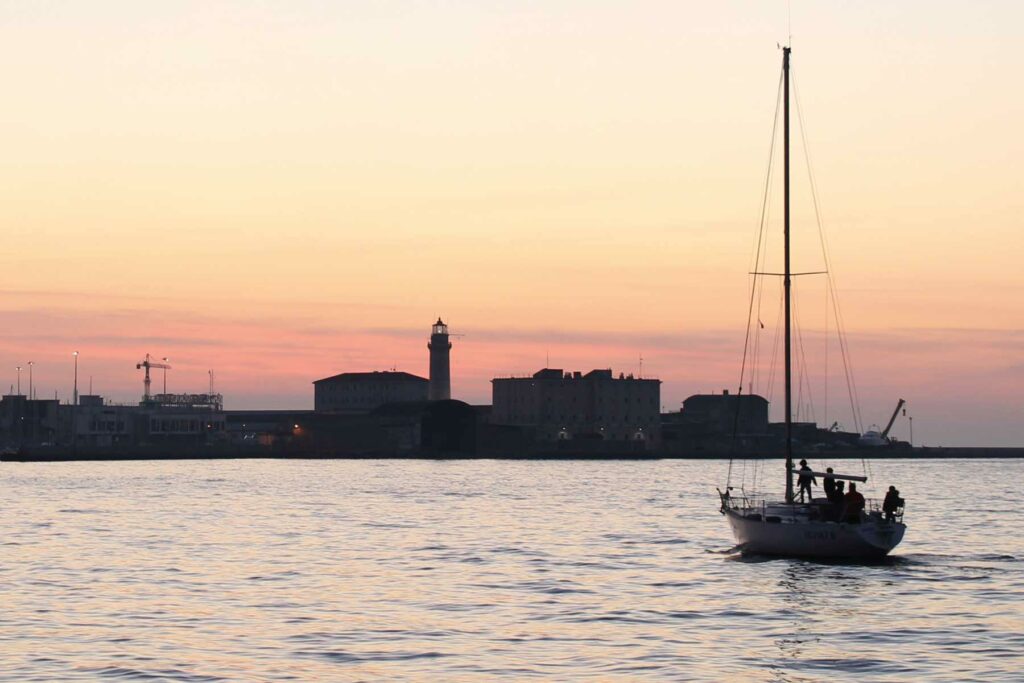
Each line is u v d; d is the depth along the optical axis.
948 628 66.25
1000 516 150.12
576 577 85.38
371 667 55.78
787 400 99.50
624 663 57.00
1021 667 56.47
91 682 52.56
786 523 93.44
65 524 127.50
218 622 66.50
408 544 108.38
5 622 66.00
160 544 106.31
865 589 80.00
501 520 139.00
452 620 67.69
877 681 53.75
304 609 70.75
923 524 136.62
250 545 106.19
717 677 54.38
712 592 78.62
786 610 71.75
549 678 54.00
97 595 75.50
